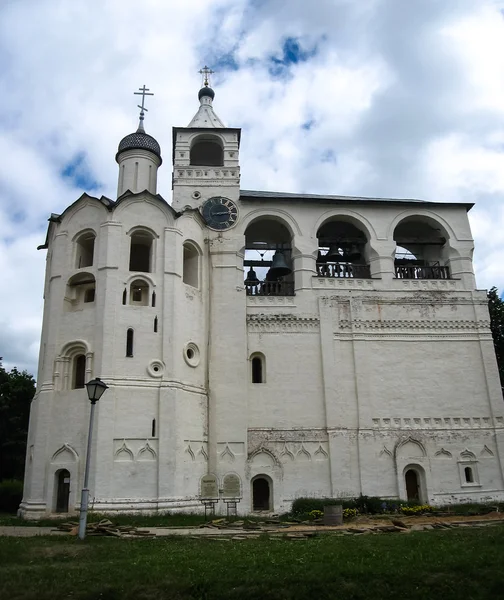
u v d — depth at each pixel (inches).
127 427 1143.6
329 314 1469.0
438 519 1041.5
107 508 1077.1
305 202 1560.0
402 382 1434.5
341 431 1366.9
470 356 1481.3
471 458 1392.7
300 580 516.1
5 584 500.1
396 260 1679.4
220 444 1305.4
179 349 1254.9
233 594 494.9
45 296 1407.5
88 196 1328.7
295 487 1317.7
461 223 1614.2
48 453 1159.0
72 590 491.2
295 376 1409.9
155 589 499.2
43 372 1249.4
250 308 1455.5
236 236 1492.4
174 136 1675.7
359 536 784.3
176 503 1134.4
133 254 1429.6
